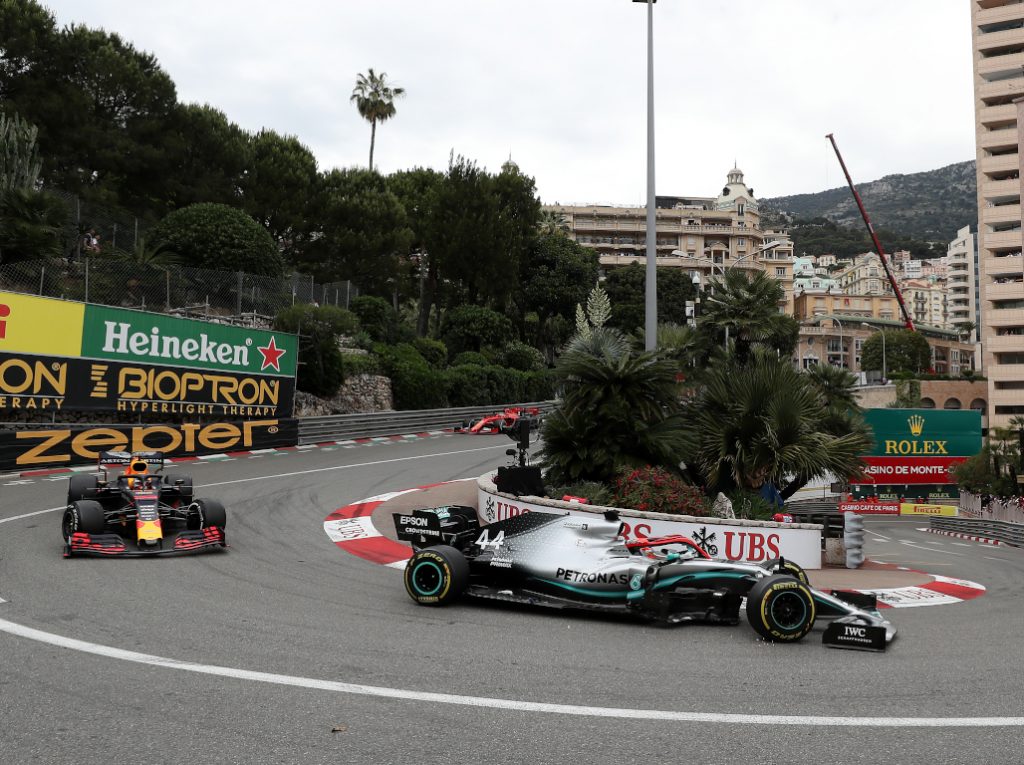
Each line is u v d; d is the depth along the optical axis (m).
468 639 6.91
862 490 41.22
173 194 39.31
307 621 7.30
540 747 4.49
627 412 14.04
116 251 29.58
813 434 14.80
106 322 22.61
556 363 15.01
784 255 152.88
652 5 16.84
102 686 5.32
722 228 138.50
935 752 4.57
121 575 8.94
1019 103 79.19
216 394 25.95
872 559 17.39
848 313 177.38
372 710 5.02
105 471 11.29
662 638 7.27
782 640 7.20
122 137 37.31
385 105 65.31
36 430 20.33
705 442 14.68
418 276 61.56
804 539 12.47
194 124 40.62
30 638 6.38
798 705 5.36
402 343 42.84
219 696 5.20
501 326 52.91
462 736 4.62
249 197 43.00
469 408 40.50
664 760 4.35
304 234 46.22
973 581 13.20
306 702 5.14
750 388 14.86
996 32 88.56
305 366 31.52
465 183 56.00
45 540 11.05
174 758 4.23
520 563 8.34
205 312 29.17
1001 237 85.62
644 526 11.98
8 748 4.30
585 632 7.38
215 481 18.81
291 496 17.02
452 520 9.15
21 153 28.11
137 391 23.45
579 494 13.65
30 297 20.69
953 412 41.41
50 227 24.77
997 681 6.06
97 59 36.66
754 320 16.59
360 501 16.70
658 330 17.25
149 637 6.56
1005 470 39.75
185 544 10.16
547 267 67.12
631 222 136.88
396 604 8.22
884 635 6.93
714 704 5.34
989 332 85.12
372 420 32.62
